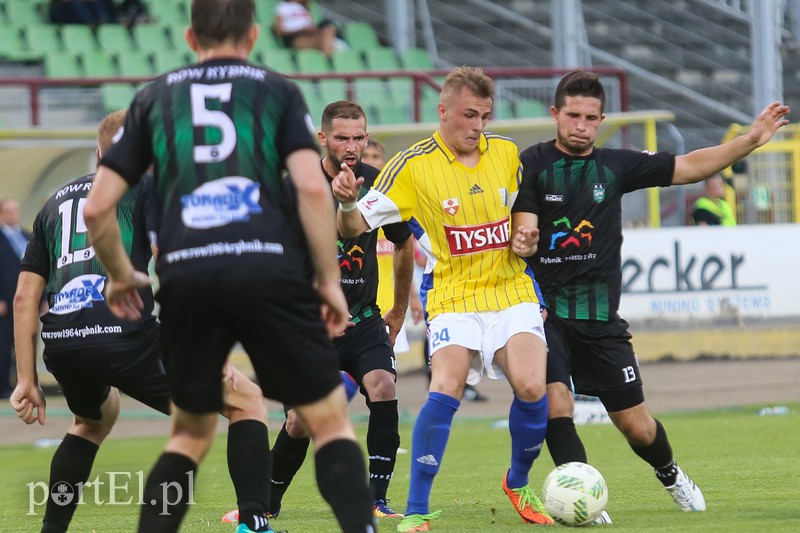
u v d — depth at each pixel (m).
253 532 15.82
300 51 68.81
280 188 12.64
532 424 18.38
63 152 52.03
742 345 53.72
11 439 40.28
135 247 16.91
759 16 69.31
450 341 18.53
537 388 18.02
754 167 59.00
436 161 18.64
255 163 12.45
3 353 49.28
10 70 64.25
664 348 53.09
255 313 12.21
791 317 54.06
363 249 22.16
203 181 12.38
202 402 12.81
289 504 23.08
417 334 54.38
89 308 16.78
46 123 54.50
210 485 26.58
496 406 46.44
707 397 45.59
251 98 12.60
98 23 69.75
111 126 17.52
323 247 12.39
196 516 21.16
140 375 16.88
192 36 13.24
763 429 34.44
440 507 21.39
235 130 12.48
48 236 17.28
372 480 21.50
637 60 75.25
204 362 12.64
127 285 13.26
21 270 17.39
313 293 12.55
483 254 18.70
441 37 77.88
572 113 18.86
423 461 18.19
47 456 34.50
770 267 53.88
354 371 22.41
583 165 19.09
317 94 59.19
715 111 73.25
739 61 75.25
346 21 79.38
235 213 12.28
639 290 52.84
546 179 19.08
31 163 52.03
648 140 57.25
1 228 49.16
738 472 24.56
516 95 60.12
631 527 17.12
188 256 12.20
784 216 59.03
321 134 22.72
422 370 54.44
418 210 18.73
